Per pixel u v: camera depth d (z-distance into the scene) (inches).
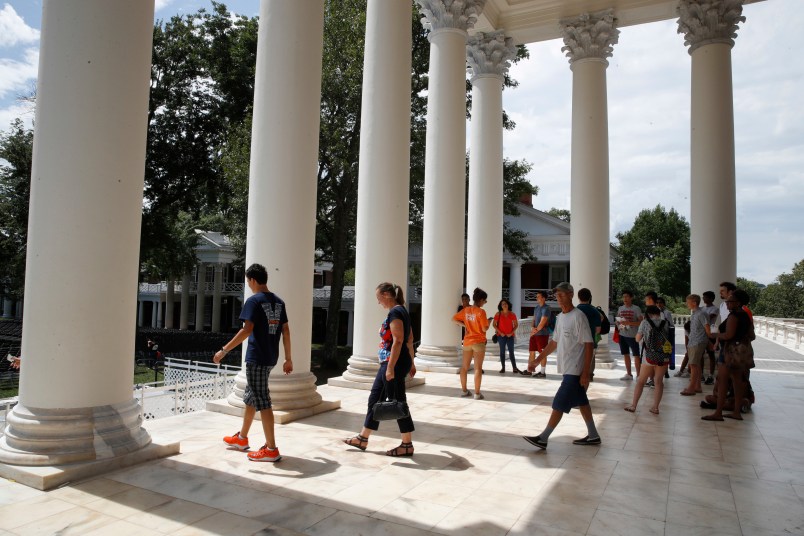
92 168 248.4
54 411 241.9
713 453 301.7
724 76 649.6
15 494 218.5
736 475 263.1
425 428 351.3
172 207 1598.2
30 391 244.2
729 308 398.0
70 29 247.0
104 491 224.1
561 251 1780.3
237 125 1312.7
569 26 746.8
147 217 1529.3
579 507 217.8
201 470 253.3
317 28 386.3
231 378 629.9
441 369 602.2
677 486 245.4
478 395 460.8
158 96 1517.0
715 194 640.4
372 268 507.2
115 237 255.6
